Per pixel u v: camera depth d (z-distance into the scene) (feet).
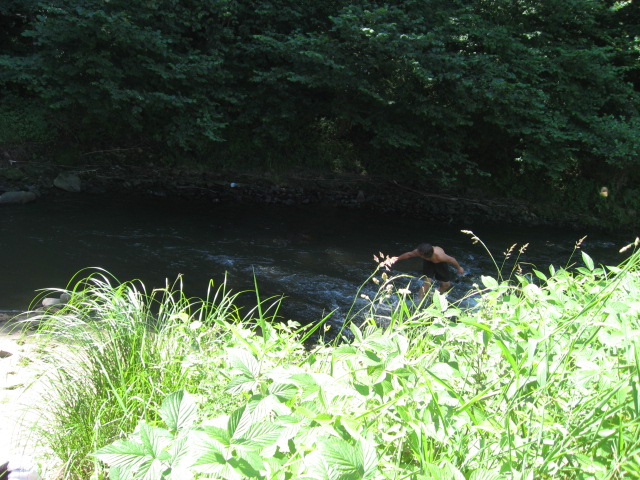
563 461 6.48
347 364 7.92
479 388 7.93
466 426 7.15
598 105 50.47
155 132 49.49
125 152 49.21
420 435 6.50
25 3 46.75
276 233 39.32
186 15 45.65
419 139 48.96
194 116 47.14
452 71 45.55
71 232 34.99
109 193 44.27
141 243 34.35
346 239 39.42
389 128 48.29
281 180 50.24
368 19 44.91
